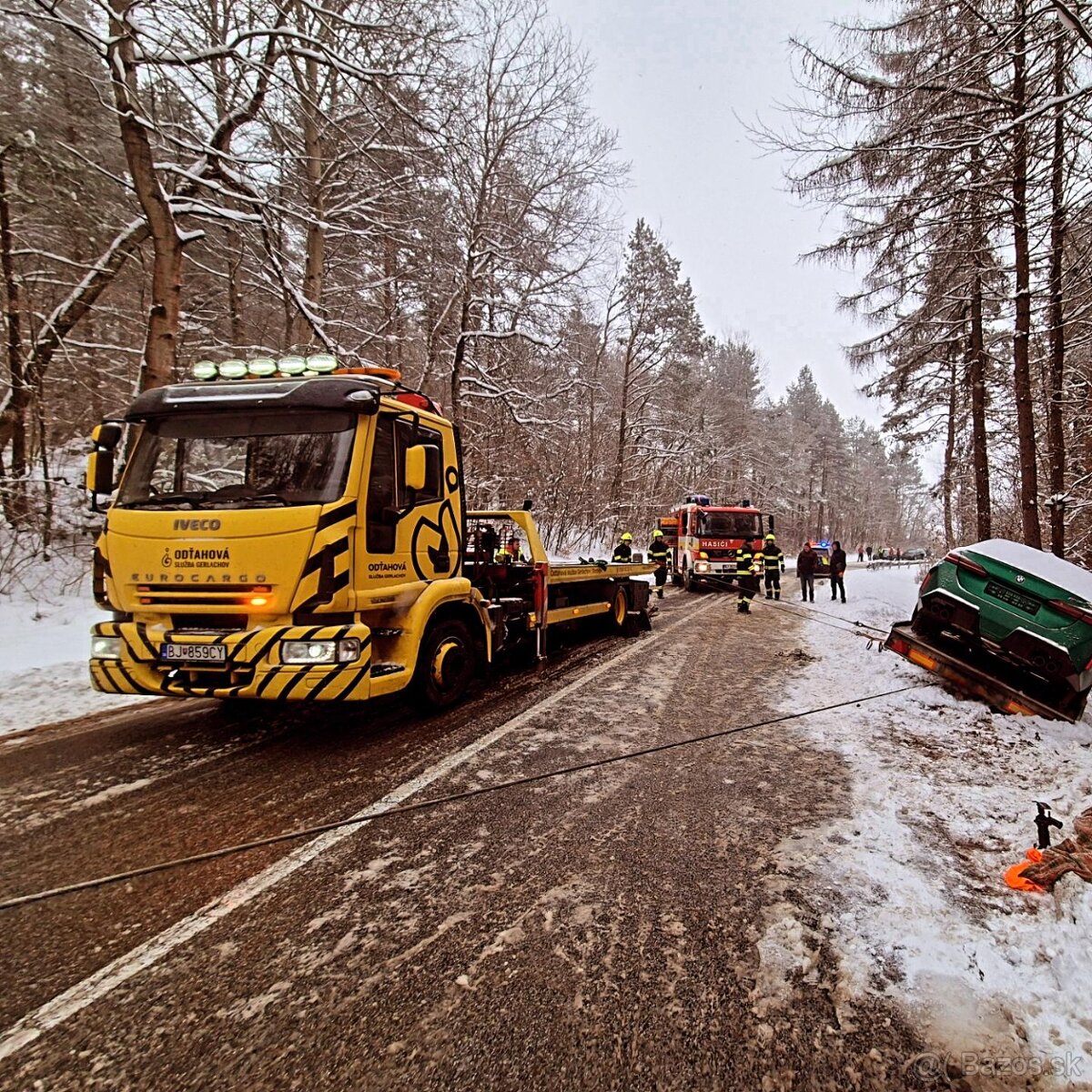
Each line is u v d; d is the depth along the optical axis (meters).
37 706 5.24
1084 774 3.94
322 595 3.81
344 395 4.15
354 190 14.04
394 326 17.22
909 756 4.28
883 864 2.83
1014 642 5.14
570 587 8.06
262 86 9.98
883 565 48.69
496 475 20.95
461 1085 1.68
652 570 10.60
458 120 12.99
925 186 9.28
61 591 9.41
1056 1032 1.86
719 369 48.34
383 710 5.21
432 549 5.02
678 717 5.15
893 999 2.00
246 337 17.94
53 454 13.29
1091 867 2.64
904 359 16.25
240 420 4.26
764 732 4.80
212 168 10.77
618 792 3.62
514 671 6.84
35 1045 1.79
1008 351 15.13
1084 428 15.09
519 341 18.45
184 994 2.00
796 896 2.57
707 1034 1.86
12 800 3.44
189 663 3.83
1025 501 11.42
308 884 2.64
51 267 13.40
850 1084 1.69
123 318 15.55
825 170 9.22
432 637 5.00
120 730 4.68
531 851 2.93
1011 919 2.43
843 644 8.80
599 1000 1.99
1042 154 7.93
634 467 32.25
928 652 5.65
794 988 2.05
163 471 4.26
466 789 3.62
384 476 4.42
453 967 2.13
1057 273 9.96
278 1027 1.87
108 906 2.47
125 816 3.26
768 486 50.72
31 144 10.94
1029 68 8.15
